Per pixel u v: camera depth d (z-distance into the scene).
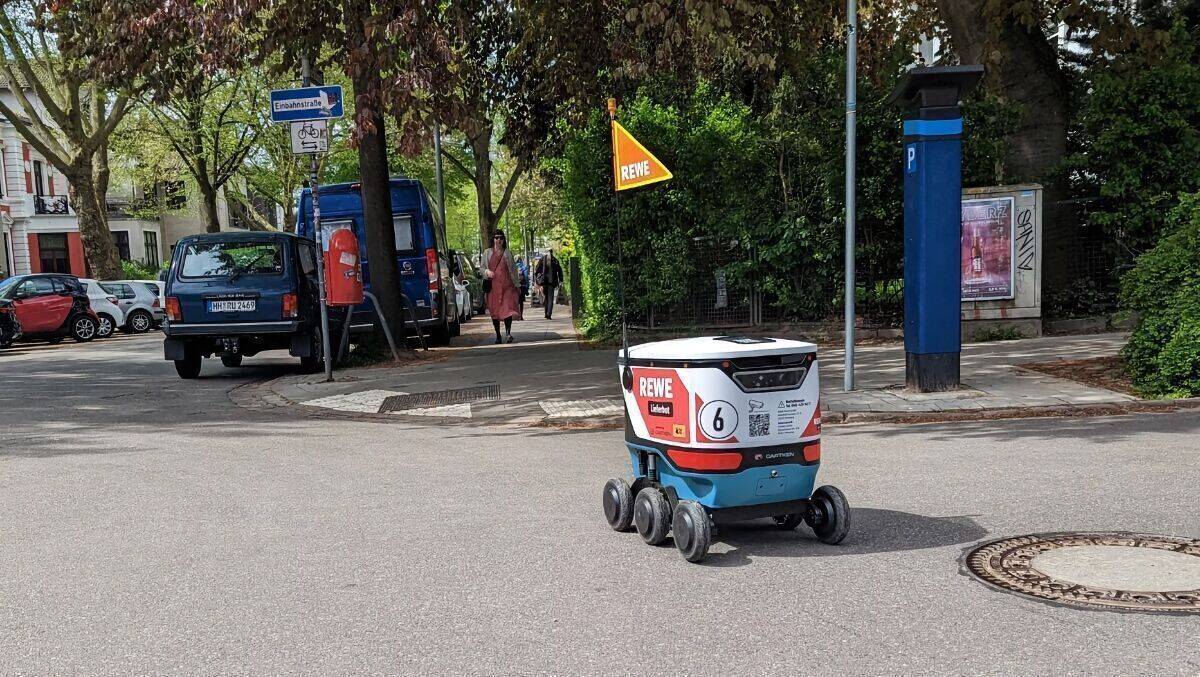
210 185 38.25
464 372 13.15
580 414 9.42
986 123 14.52
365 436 8.70
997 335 14.03
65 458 7.69
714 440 4.57
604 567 4.55
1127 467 6.20
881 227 14.80
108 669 3.46
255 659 3.52
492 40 16.36
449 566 4.61
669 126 15.07
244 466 7.29
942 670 3.23
